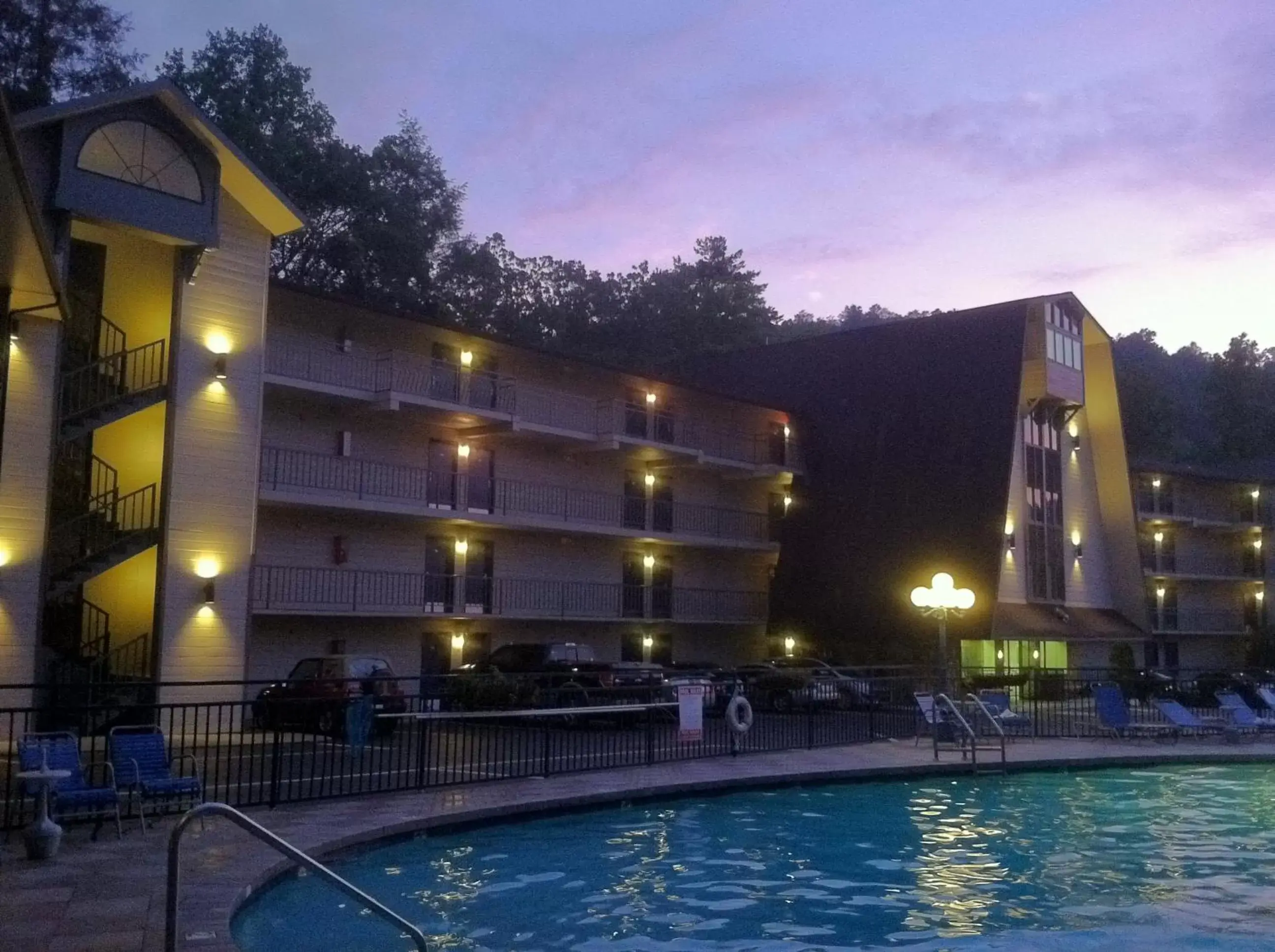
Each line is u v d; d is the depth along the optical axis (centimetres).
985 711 2209
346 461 2934
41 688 1214
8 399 2012
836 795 1811
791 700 2723
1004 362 4019
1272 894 1181
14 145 1047
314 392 2742
